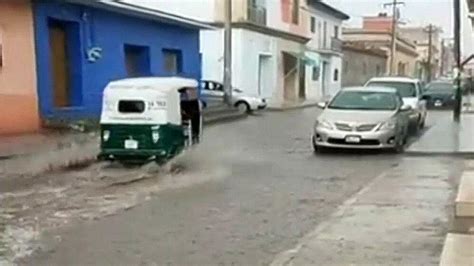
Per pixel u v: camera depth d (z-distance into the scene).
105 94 13.87
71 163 14.10
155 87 13.77
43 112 20.31
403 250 7.28
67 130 19.50
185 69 31.02
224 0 34.75
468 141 18.45
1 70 18.58
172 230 8.32
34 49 19.98
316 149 16.70
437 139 19.02
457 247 7.23
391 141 16.25
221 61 37.41
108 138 13.86
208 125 24.28
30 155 15.01
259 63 40.75
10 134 18.34
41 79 20.25
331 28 55.53
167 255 7.19
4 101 18.64
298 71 47.03
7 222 8.78
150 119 13.72
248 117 28.97
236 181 12.13
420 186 11.48
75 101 22.48
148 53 27.28
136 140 13.75
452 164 14.34
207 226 8.54
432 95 36.38
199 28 31.55
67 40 22.30
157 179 12.38
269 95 42.25
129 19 25.66
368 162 14.78
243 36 37.81
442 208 9.55
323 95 52.28
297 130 22.73
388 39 73.50
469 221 8.68
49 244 7.66
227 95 30.92
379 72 67.56
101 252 7.32
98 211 9.48
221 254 7.22
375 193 10.85
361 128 16.23
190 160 14.90
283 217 9.05
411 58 84.44
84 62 22.67
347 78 59.44
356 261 6.87
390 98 17.55
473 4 14.37
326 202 10.11
